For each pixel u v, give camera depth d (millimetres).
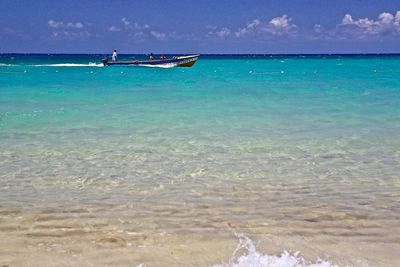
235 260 3861
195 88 21594
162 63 41875
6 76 29750
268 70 44625
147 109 13594
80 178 6406
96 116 12078
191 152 7965
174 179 6379
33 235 4383
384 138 9133
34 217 4871
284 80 28000
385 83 24547
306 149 8188
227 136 9320
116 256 3920
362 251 4043
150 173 6668
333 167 7016
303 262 3816
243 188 5980
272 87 22203
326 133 9664
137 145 8500
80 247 4105
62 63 60312
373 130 10000
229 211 5105
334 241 4273
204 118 11742
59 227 4594
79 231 4496
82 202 5387
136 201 5441
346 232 4496
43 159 7457
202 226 4648
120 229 4551
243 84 24406
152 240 4281
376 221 4797
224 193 5766
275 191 5859
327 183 6211
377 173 6688
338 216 4945
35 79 27047
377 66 55031
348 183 6211
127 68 42750
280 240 4297
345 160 7438
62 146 8398
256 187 6023
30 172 6691
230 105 14617
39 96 17312
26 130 9953
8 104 14602
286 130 10008
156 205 5297
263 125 10656
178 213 5035
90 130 10000
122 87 21953
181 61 40781
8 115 12047
